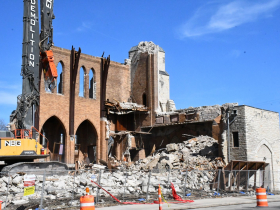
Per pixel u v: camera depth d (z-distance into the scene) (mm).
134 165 45812
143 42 57688
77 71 49031
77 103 48781
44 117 44562
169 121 52188
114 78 55812
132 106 54125
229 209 18938
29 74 36219
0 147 30500
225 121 38312
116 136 54000
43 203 20391
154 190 26703
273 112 40375
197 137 46250
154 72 55656
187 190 28250
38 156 32312
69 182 26344
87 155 52875
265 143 38500
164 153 45156
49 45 42125
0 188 24031
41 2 41781
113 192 25453
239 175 29922
